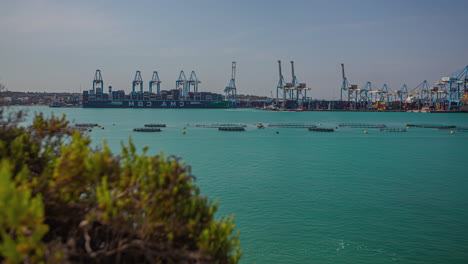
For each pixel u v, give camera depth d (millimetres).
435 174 41625
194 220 5809
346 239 21344
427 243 20875
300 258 18797
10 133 6598
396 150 66812
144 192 5602
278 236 21641
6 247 3941
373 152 63156
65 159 5824
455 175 40969
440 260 18797
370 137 96312
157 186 5840
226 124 146000
